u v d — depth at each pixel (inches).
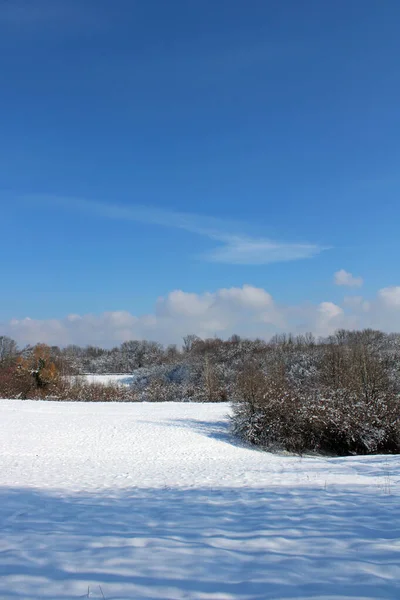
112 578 175.3
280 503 382.0
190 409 1461.6
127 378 2755.9
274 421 1052.5
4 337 2746.1
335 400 1112.2
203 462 826.8
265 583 170.1
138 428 1118.4
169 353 3646.7
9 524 291.9
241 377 1195.3
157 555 207.5
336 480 530.9
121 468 725.3
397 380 1349.7
